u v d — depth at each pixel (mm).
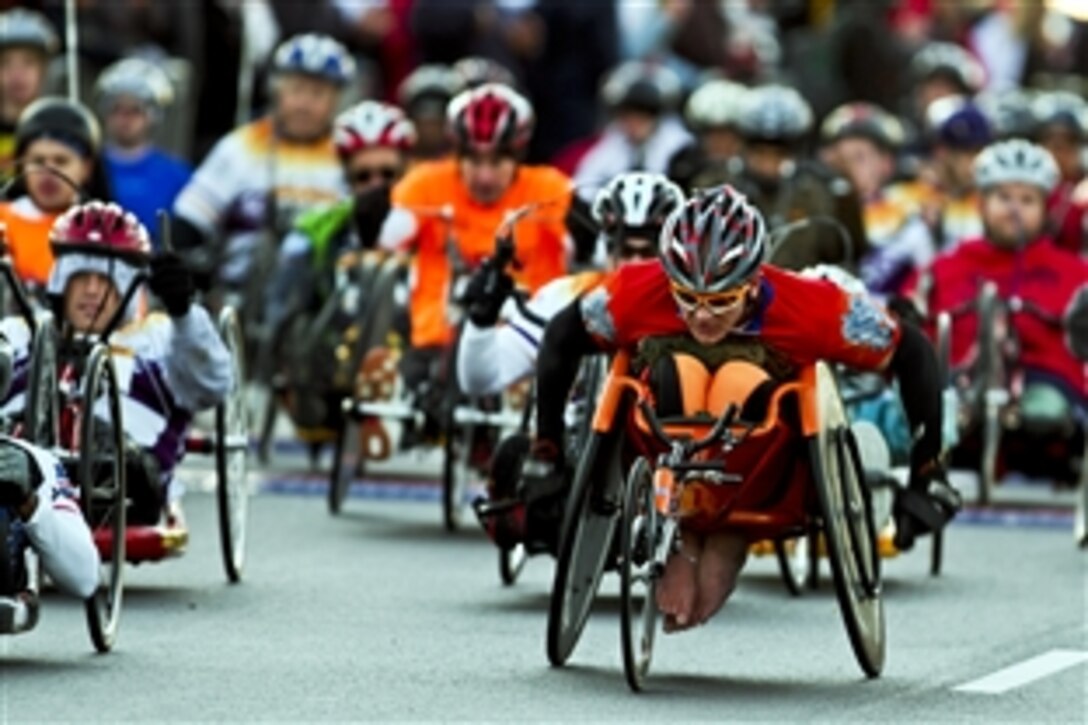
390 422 42750
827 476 29156
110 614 30812
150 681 28953
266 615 33375
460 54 69875
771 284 29531
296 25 66188
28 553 29531
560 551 29688
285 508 43500
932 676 30438
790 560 37281
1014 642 32781
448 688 28922
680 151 52750
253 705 27797
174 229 53688
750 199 46875
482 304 34875
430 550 39375
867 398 37094
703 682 29781
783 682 29922
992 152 48656
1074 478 47812
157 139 62844
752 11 76938
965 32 77312
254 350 51750
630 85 63656
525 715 27656
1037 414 46688
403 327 42812
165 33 64062
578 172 64188
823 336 29562
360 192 47250
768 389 29203
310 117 54125
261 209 53938
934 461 31094
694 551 29641
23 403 33062
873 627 30250
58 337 32875
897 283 56875
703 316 29141
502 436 41281
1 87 53188
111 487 31922
